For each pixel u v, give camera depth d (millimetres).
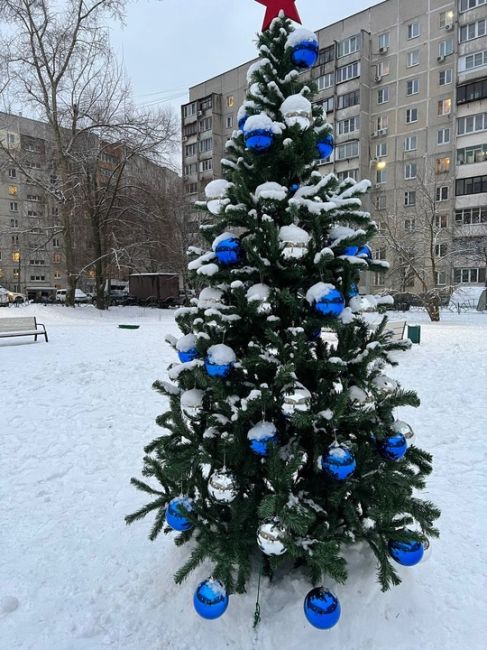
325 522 1954
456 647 1992
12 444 4598
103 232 25703
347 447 1918
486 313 25219
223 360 1944
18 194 51812
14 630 2141
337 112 39281
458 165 34281
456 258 24906
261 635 1982
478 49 32781
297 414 1808
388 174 38250
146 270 35000
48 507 3334
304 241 1873
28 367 8312
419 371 7941
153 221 26000
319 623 1836
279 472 1855
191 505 2080
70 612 2248
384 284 28203
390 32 37219
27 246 26109
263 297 1924
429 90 35750
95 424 5223
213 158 48000
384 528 2027
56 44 21938
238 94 46719
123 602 2307
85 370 8031
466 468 3918
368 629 2021
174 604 2244
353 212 2041
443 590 2359
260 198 1981
